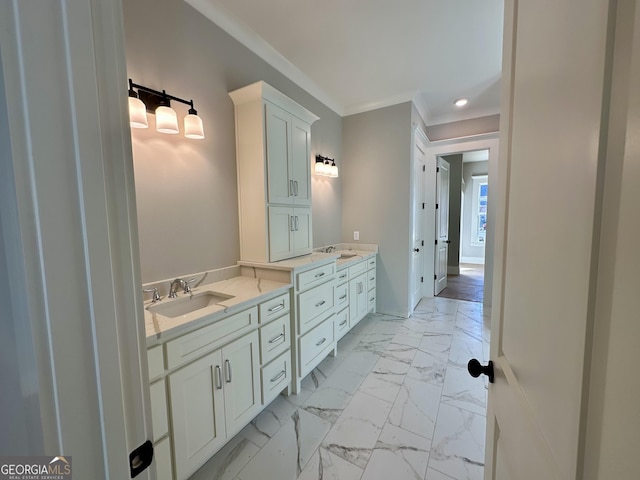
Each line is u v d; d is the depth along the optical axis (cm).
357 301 301
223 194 197
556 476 41
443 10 187
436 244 423
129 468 47
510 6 71
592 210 34
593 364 34
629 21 28
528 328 55
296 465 142
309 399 193
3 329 44
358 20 196
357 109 348
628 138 29
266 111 195
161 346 116
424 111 366
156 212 159
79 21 39
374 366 235
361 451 150
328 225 342
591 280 34
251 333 160
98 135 41
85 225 40
